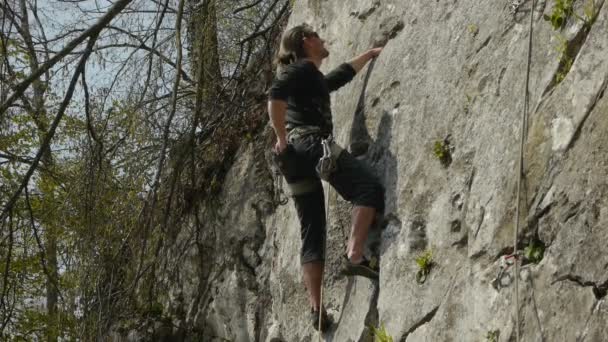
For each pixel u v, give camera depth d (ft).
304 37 21.07
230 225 30.73
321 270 21.47
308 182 21.25
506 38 17.26
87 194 31.42
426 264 17.48
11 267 36.37
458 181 17.28
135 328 31.50
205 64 32.83
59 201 36.42
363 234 19.27
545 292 14.03
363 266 19.27
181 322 31.53
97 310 30.76
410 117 19.56
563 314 13.57
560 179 14.33
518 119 15.87
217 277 30.63
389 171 19.62
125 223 31.60
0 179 38.75
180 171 31.91
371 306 19.35
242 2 35.88
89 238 31.19
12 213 32.63
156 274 32.37
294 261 24.52
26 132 38.70
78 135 37.76
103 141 32.55
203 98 33.12
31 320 39.78
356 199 19.49
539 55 15.96
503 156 15.94
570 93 14.76
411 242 18.13
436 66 19.20
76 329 31.35
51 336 39.99
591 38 14.78
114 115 32.32
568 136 14.46
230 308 29.58
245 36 34.63
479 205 16.21
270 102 20.33
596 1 14.97
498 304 14.93
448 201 17.38
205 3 33.30
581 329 13.17
